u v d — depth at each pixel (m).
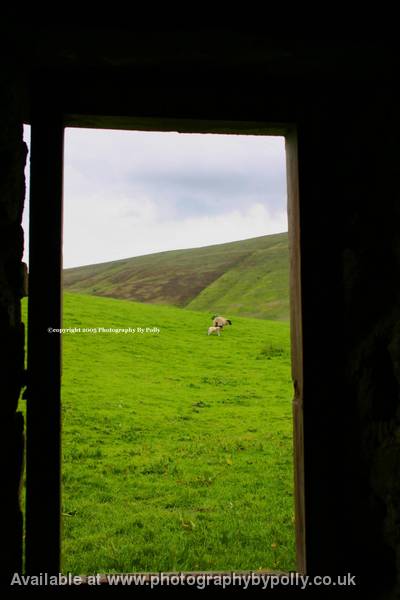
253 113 2.79
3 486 2.38
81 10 2.19
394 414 2.35
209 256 99.19
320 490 2.71
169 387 16.47
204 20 2.21
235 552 4.73
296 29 2.25
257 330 28.14
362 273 2.68
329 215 2.82
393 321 2.41
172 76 2.71
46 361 2.66
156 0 2.19
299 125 2.82
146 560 4.55
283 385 17.55
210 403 14.75
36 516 2.61
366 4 2.25
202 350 22.69
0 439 2.36
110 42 2.32
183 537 5.25
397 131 2.50
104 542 5.14
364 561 2.59
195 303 74.69
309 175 2.81
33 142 2.71
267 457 9.41
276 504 6.58
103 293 85.06
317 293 2.79
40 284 2.69
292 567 4.29
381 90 2.66
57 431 2.64
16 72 2.53
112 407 13.49
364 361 2.58
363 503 2.59
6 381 2.42
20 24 2.20
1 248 2.44
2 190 2.41
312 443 2.73
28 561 2.59
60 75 2.69
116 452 9.70
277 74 2.65
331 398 2.76
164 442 10.64
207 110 2.77
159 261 100.94
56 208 2.71
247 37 2.28
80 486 7.54
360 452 2.60
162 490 7.36
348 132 2.81
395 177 2.50
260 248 99.50
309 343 2.77
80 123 2.86
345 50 2.37
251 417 13.21
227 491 7.29
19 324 2.57
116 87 2.73
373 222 2.66
